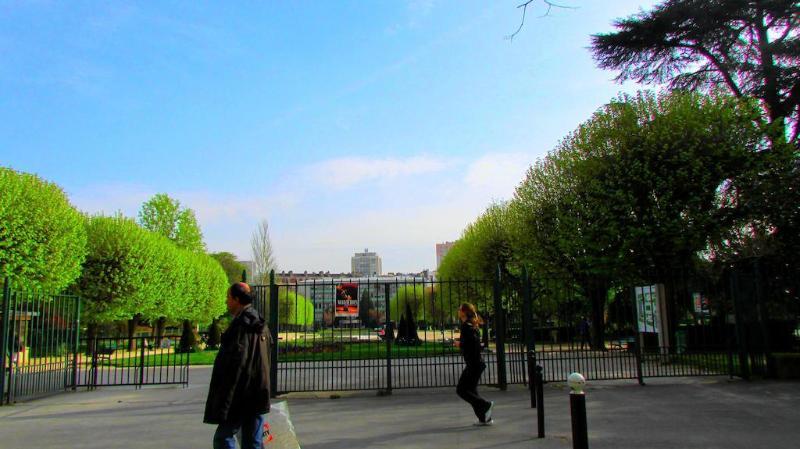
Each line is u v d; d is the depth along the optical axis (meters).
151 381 17.22
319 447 7.55
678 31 22.36
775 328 16.52
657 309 14.19
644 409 9.93
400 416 9.87
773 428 8.21
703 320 14.50
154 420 10.09
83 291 31.73
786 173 20.52
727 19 21.59
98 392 14.38
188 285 42.50
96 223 33.41
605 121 24.23
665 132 21.62
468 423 9.03
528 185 29.50
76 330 15.17
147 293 34.03
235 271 81.19
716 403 10.38
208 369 22.16
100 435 8.76
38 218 24.19
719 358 14.82
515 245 30.28
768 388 11.89
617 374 15.05
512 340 14.42
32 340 13.06
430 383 14.62
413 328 24.77
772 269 19.03
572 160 25.48
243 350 5.14
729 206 21.38
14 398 12.33
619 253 21.34
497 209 39.44
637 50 23.22
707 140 21.33
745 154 20.64
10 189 23.56
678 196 21.39
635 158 22.25
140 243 34.09
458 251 46.78
